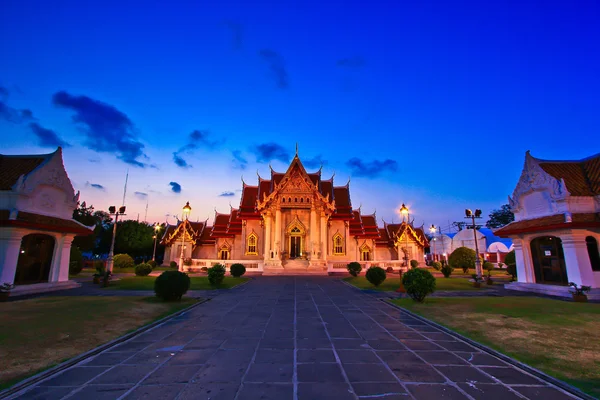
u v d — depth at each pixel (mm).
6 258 18203
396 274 37844
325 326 10922
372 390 5781
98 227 61031
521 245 22562
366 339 9258
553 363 7176
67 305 13914
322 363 7191
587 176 21203
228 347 8406
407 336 9617
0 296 16281
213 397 5465
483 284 25375
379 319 12156
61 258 22078
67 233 22391
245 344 8695
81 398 5457
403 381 6207
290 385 5973
